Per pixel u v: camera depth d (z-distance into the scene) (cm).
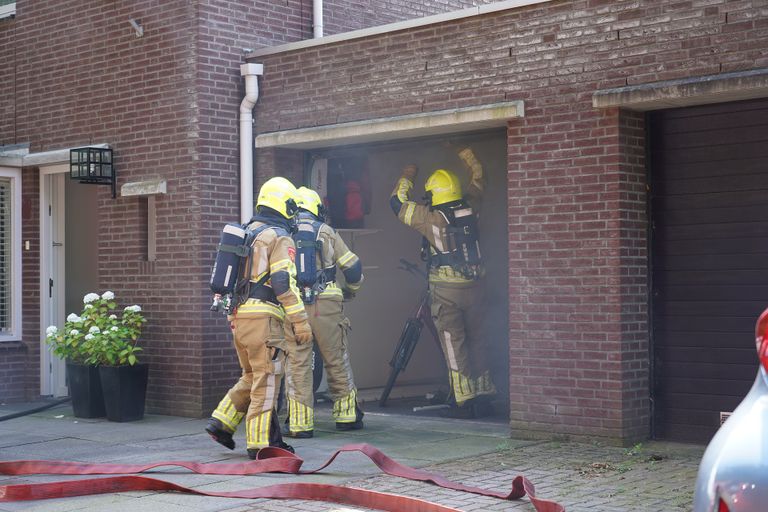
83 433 963
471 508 632
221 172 1077
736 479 363
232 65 1089
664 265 875
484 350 1052
